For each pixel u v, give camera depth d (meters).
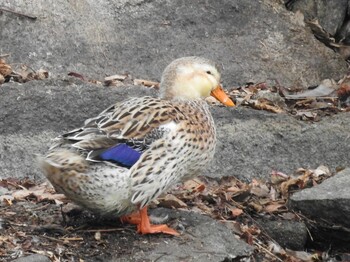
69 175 8.06
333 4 15.02
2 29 13.42
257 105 12.55
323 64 14.30
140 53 13.71
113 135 8.17
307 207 10.08
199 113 8.83
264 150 11.48
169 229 8.78
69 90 11.85
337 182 10.36
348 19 15.12
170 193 10.17
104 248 8.47
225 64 13.83
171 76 9.07
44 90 11.77
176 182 8.65
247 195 10.38
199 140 8.57
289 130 11.74
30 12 13.61
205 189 10.47
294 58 14.20
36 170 10.66
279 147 11.55
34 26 13.55
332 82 13.97
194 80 9.05
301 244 10.02
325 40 14.86
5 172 10.64
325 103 13.28
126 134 8.20
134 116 8.35
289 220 10.10
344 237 10.06
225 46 14.02
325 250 10.19
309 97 13.41
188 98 9.00
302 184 10.88
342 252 10.14
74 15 13.78
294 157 11.51
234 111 12.04
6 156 10.81
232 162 11.26
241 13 14.35
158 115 8.39
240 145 11.44
